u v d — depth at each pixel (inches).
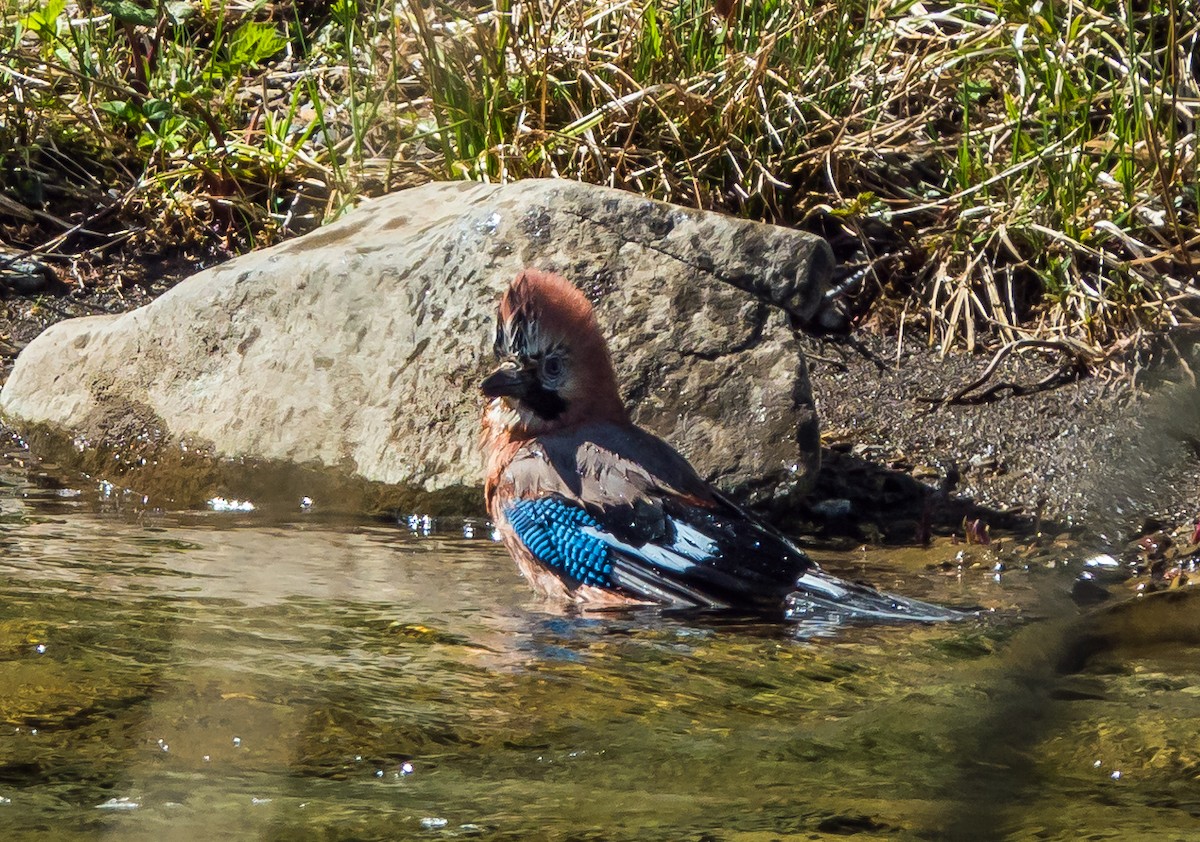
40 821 175.5
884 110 579.5
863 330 519.8
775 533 343.9
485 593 334.3
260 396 430.3
